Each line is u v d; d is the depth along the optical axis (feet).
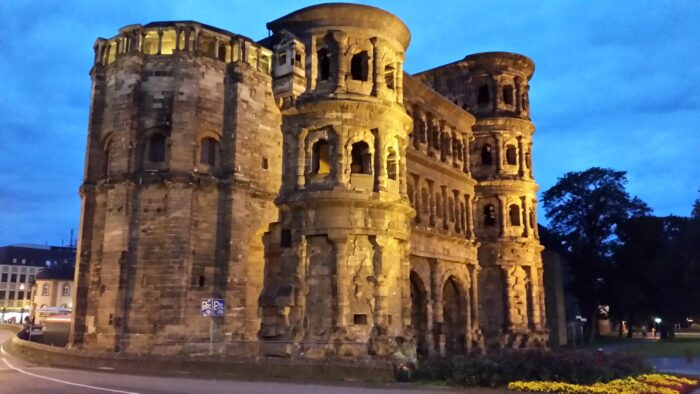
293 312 123.34
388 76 140.36
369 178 128.47
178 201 151.94
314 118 130.41
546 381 91.25
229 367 104.88
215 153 161.99
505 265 209.15
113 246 150.61
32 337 203.82
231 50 168.66
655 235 286.25
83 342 152.97
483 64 223.51
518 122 219.82
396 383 93.76
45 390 81.15
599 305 305.73
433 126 191.31
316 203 125.08
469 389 88.17
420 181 177.17
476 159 219.20
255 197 164.96
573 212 298.97
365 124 130.52
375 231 125.49
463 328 192.54
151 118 156.25
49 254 533.14
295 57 130.93
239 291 155.84
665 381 100.53
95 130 162.50
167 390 81.30
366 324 121.60
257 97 170.40
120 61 159.84
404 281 133.18
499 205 213.87
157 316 146.41
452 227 193.57
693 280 262.88
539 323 211.61
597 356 102.01
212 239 155.84
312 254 125.70
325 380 96.99
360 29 134.10
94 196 160.97
